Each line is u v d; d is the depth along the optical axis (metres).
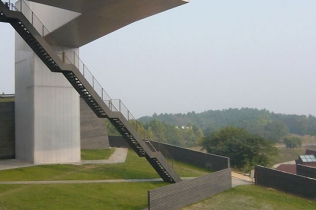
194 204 17.31
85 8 17.77
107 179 20.22
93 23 20.08
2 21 16.81
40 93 23.56
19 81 25.30
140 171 23.34
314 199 19.59
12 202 14.41
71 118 24.77
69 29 21.03
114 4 17.23
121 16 19.05
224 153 46.78
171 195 15.71
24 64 24.62
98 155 29.67
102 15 18.81
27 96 24.12
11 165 22.73
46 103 23.75
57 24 20.84
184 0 16.89
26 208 13.88
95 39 23.59
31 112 23.53
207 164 28.12
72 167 22.98
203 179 18.64
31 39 17.67
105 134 35.47
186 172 25.55
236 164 45.22
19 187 17.03
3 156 25.47
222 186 20.66
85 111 34.31
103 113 19.64
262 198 19.69
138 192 17.73
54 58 17.50
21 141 24.95
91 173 21.55
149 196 14.27
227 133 52.50
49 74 23.88
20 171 20.84
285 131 128.62
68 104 24.62
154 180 20.83
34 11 22.84
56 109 24.14
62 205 14.61
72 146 24.86
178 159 32.19
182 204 16.58
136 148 20.25
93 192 17.03
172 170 20.31
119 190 17.88
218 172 20.28
